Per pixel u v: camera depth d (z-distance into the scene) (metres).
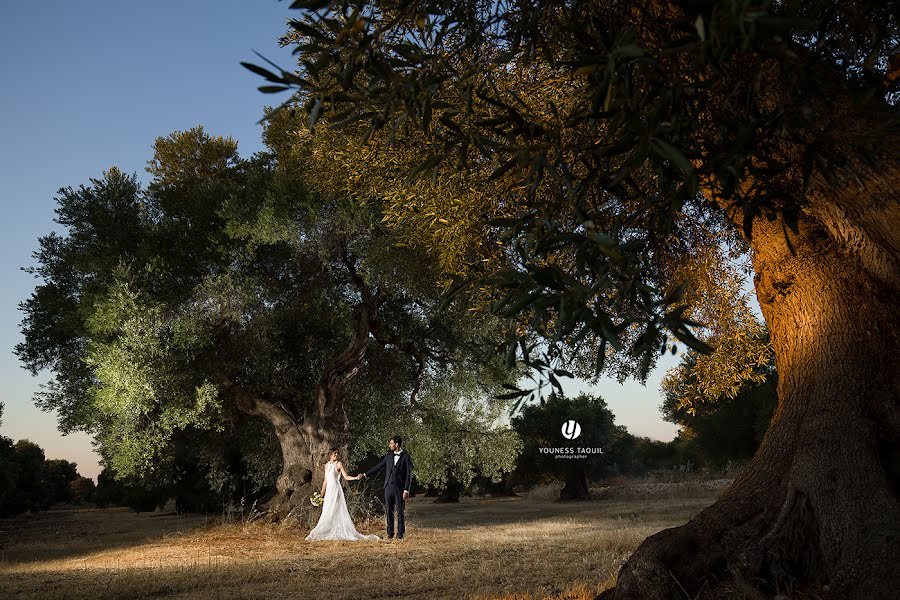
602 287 1.99
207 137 21.48
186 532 15.77
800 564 4.33
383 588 7.48
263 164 18.05
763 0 1.70
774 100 3.08
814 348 5.02
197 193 16.09
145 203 16.38
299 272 15.99
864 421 4.54
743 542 4.48
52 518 30.45
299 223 14.35
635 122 2.00
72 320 15.52
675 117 2.11
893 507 4.11
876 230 4.25
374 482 18.34
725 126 2.51
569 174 2.33
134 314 13.71
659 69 1.96
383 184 7.64
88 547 14.36
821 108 2.91
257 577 8.61
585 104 3.34
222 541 13.75
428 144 6.15
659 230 2.55
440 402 18.73
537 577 7.66
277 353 16.77
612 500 29.52
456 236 6.90
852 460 4.40
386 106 2.40
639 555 4.57
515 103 5.35
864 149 2.33
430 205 6.82
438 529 15.80
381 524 16.45
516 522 18.19
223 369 15.66
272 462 18.08
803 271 5.16
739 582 4.17
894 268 4.58
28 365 16.59
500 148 2.46
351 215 14.07
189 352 14.53
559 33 3.00
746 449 27.03
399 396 18.59
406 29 2.90
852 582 3.93
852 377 4.75
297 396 17.19
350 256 15.53
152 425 13.95
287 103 2.25
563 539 12.23
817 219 4.69
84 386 15.74
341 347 17.52
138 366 13.40
